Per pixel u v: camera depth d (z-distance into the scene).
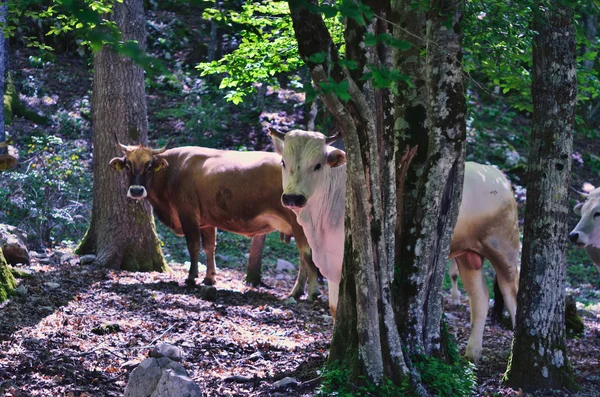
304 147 6.44
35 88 20.80
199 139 20.11
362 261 5.79
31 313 8.00
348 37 5.81
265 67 9.55
